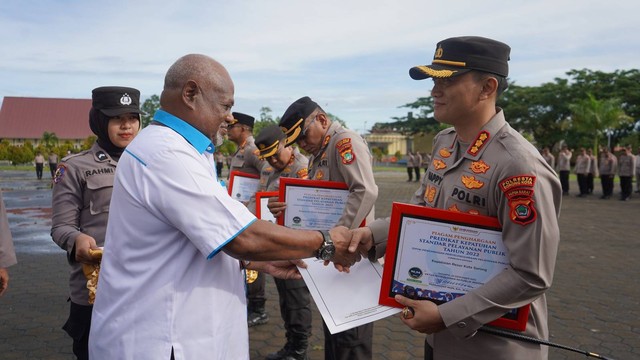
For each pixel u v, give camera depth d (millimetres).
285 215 3014
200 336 1614
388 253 1789
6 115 74625
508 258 1654
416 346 4051
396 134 72188
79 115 76250
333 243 1810
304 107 3076
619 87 44188
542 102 46219
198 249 1586
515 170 1610
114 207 1673
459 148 1949
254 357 3814
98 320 1674
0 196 2781
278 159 4113
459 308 1641
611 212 13250
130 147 1665
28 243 8234
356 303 1870
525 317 1663
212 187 1577
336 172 3025
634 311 4898
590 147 42281
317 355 3900
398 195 18031
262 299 4555
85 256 2344
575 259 7250
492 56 1774
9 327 4352
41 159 27156
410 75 1920
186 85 1677
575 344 4078
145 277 1593
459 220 1701
